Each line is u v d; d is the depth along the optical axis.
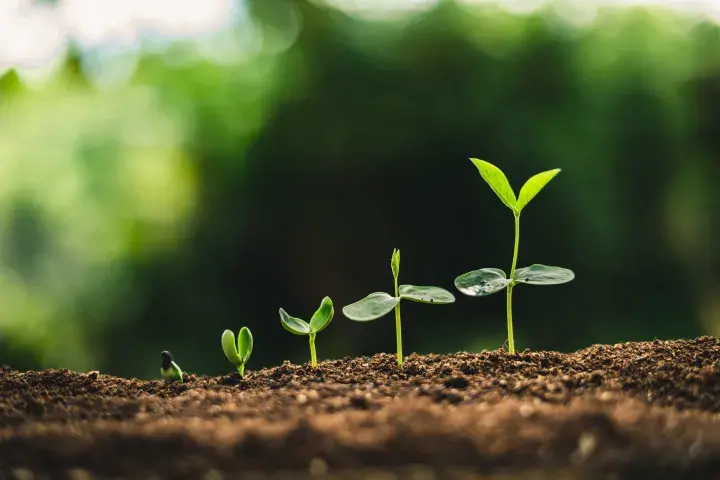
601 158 0.97
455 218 0.96
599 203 0.97
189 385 0.48
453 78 0.97
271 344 0.98
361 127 0.98
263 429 0.38
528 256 0.95
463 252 0.96
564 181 0.96
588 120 0.98
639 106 0.98
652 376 0.45
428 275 0.96
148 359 1.01
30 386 0.47
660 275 0.97
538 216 0.95
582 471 0.35
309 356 0.94
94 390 0.47
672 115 0.98
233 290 1.00
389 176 0.97
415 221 0.96
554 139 0.97
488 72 0.97
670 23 1.01
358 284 0.97
